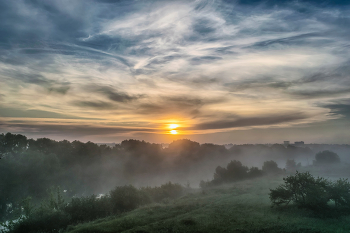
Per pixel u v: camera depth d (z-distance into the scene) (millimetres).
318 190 19125
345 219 16062
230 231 14508
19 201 48438
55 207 26438
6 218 40062
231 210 20969
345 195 18484
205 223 16609
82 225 20594
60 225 21797
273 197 21625
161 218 19703
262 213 19156
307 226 14578
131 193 31438
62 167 80312
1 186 57844
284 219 16688
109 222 18984
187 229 15422
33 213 23047
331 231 13461
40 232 20141
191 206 24672
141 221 18672
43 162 71750
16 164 65375
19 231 20438
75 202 26953
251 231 14281
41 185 65750
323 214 17828
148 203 32125
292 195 21016
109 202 28562
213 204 25141
